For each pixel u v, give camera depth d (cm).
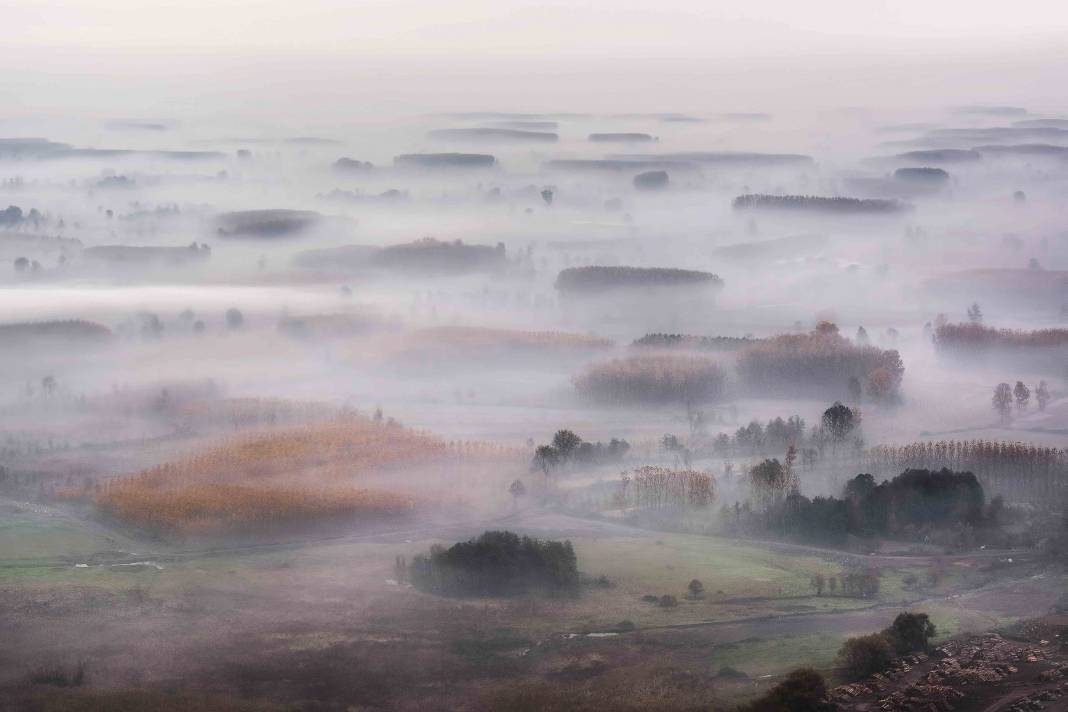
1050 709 18425
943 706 18762
